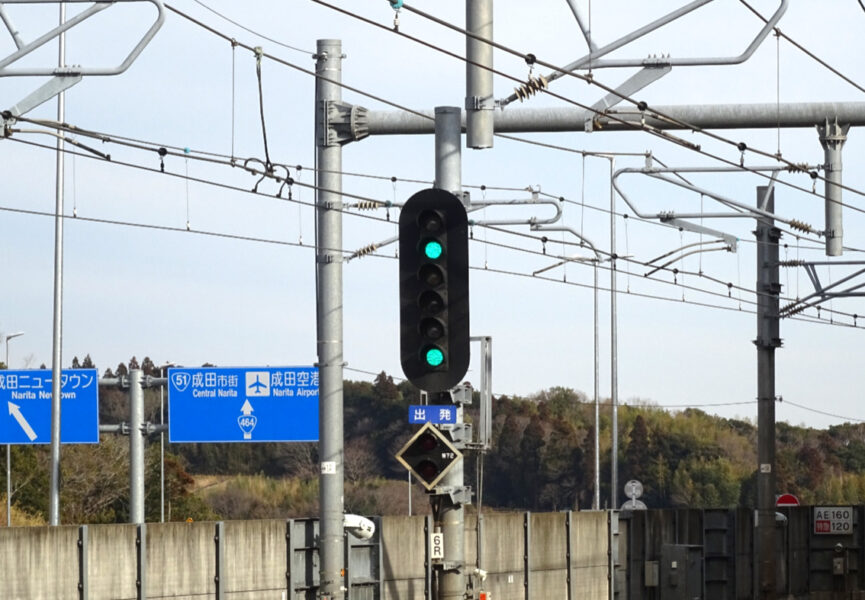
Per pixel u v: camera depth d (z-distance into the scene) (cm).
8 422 7312
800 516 8656
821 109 4619
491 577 6206
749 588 8019
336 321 4462
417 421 3694
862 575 8844
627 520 7281
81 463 15588
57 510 7100
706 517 7850
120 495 15800
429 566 5916
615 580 7125
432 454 3656
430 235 3284
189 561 5275
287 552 5550
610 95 4222
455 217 3288
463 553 3956
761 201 7300
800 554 8625
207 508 17788
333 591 4462
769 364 7388
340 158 4428
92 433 7162
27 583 4859
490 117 3900
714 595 7844
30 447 14938
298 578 5581
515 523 6406
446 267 3281
